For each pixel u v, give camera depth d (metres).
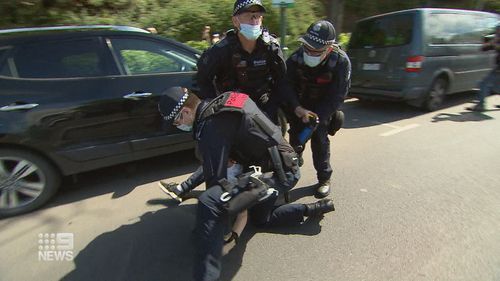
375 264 2.20
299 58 2.57
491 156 3.78
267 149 1.90
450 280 2.04
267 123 1.87
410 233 2.48
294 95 2.61
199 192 3.13
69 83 2.90
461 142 4.22
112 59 3.11
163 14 7.59
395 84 5.35
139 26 7.25
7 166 2.79
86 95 2.92
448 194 3.00
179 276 2.17
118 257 2.34
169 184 3.10
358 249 2.34
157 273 2.19
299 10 8.75
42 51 2.88
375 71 5.61
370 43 5.73
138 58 3.24
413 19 5.14
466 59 5.80
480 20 6.03
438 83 5.55
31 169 2.84
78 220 2.77
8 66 2.74
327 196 3.01
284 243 2.43
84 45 3.03
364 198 2.97
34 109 2.73
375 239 2.43
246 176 1.81
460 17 5.65
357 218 2.68
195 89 3.38
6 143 2.68
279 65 2.55
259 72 2.51
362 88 5.91
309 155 3.93
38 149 2.79
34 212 2.90
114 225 2.70
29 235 2.59
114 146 3.11
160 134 3.33
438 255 2.25
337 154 3.96
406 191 3.07
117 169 3.67
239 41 2.40
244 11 2.25
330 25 2.34
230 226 2.10
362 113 5.75
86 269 2.23
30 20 6.39
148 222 2.73
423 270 2.13
